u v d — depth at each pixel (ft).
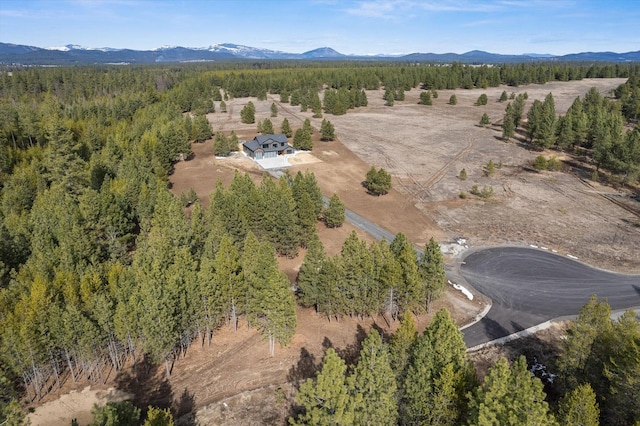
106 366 158.61
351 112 653.30
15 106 513.45
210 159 419.33
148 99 648.38
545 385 145.79
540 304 197.36
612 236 263.90
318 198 274.98
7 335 128.98
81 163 290.35
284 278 151.53
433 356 107.14
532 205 311.27
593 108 482.28
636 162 331.16
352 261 170.09
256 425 128.26
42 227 209.05
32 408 136.36
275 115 604.90
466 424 97.14
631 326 126.21
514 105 546.26
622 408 109.29
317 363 157.79
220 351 165.89
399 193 336.08
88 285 154.51
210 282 158.30
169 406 138.51
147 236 216.54
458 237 265.75
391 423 100.68
